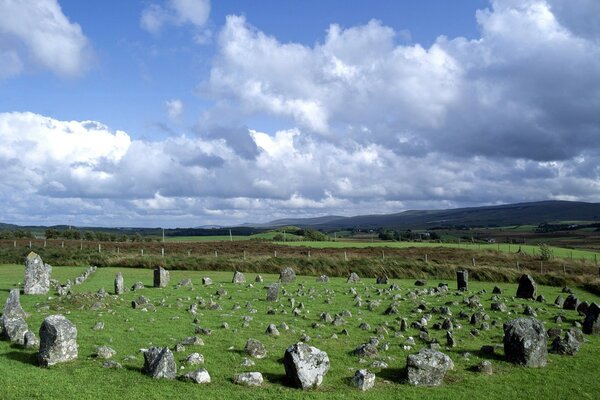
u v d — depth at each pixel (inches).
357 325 1053.8
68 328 762.8
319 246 3366.1
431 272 2174.0
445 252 2842.0
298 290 1563.7
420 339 947.3
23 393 628.1
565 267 2253.9
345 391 673.6
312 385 680.4
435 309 1232.8
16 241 3459.6
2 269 2231.8
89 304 1210.0
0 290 1520.7
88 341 871.7
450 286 1859.0
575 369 803.4
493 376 760.3
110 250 2947.8
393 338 953.5
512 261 2458.2
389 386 703.1
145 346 853.2
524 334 824.9
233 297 1424.7
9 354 796.0
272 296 1365.7
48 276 1486.2
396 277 2156.7
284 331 984.9
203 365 756.0
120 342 872.9
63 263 2469.2
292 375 690.2
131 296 1414.9
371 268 2210.9
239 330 979.3
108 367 730.8
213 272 2252.7
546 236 5305.1
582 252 3137.3
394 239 4820.4
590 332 1066.1
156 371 695.7
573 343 888.9
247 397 638.5
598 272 2117.4
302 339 914.7
